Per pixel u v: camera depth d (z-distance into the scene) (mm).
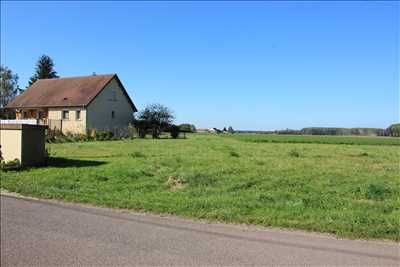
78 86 51594
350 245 6090
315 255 5648
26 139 14602
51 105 49688
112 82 50938
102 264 5383
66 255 5715
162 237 6516
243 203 8930
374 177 12781
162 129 50969
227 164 16094
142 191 10648
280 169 14500
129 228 7059
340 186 11141
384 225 7008
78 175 12945
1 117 58125
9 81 83188
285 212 8109
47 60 87938
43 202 9266
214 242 6242
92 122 48312
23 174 13031
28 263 5438
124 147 28234
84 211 8359
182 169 14406
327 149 29016
